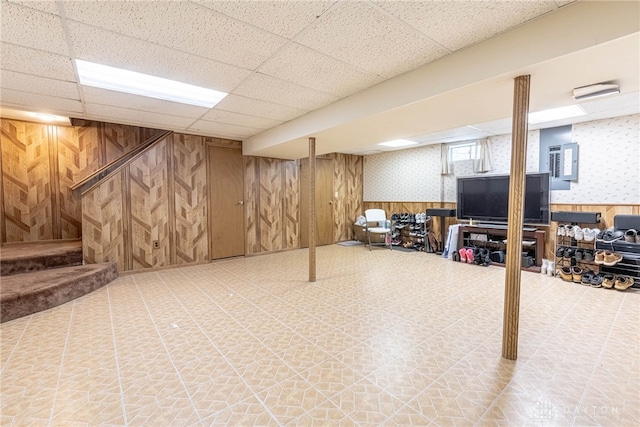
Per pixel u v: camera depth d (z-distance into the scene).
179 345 2.28
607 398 1.66
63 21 1.80
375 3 1.65
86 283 3.51
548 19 1.75
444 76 2.31
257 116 3.93
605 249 3.77
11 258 3.49
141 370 1.95
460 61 2.20
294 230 6.55
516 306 2.05
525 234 4.69
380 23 1.85
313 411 1.57
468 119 3.11
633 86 2.15
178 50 2.19
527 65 1.85
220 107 3.53
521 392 1.71
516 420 1.50
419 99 2.49
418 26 1.89
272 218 6.16
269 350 2.20
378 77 2.70
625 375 1.87
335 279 4.13
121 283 3.95
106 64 2.40
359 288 3.70
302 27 1.90
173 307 3.09
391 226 6.83
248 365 2.00
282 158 6.22
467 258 5.12
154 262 4.66
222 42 2.08
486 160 5.51
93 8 1.67
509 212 2.08
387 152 7.37
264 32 1.96
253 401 1.65
